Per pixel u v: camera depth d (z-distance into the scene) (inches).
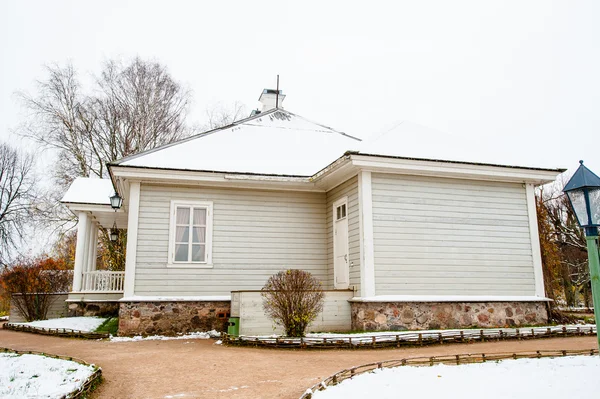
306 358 329.4
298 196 570.6
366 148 470.9
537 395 199.6
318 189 569.6
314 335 412.8
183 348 396.5
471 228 505.7
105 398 230.4
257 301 448.8
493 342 387.9
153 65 1125.7
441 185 504.1
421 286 475.2
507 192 528.7
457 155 508.1
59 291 746.8
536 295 514.0
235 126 681.6
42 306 706.8
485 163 493.4
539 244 534.3
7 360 312.7
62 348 404.8
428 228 489.7
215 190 545.3
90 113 1043.9
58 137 1026.1
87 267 721.6
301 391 235.3
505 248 514.3
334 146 675.4
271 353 355.3
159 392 239.9
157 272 510.0
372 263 462.3
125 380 268.7
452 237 496.4
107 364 319.3
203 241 532.4
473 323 474.9
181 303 504.7
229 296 523.8
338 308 469.7
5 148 1160.2
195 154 571.2
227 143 620.7
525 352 314.3
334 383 237.1
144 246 511.5
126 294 496.1
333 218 550.3
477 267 499.2
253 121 703.1
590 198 214.7
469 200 511.2
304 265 556.7
